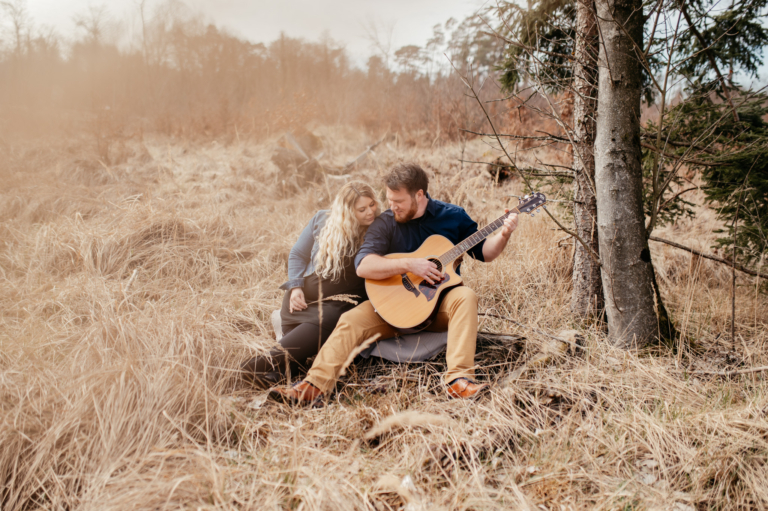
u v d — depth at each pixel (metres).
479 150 7.26
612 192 2.52
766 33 3.08
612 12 2.41
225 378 2.34
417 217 2.66
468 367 2.24
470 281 3.59
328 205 5.78
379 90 15.52
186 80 20.45
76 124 10.48
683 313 3.00
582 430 1.96
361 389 2.32
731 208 3.01
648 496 1.65
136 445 1.82
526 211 2.59
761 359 2.55
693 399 2.17
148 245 3.93
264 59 21.28
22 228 4.43
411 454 1.83
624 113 2.46
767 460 1.72
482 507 1.59
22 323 2.77
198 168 7.32
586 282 2.88
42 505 1.63
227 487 1.63
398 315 2.45
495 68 3.80
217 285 3.70
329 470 1.71
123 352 2.30
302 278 2.68
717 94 3.02
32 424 1.83
